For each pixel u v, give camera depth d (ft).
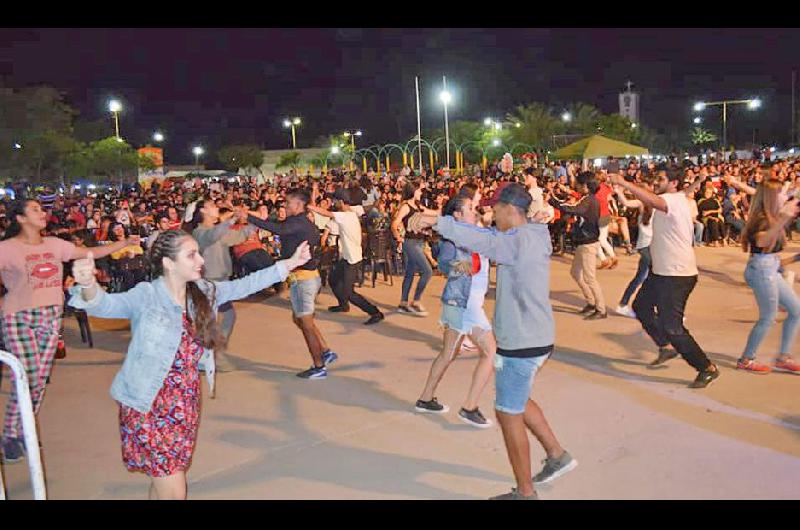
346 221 29.07
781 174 59.77
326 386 21.57
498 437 17.48
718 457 15.88
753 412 18.53
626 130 188.14
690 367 22.39
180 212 47.50
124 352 26.45
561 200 46.52
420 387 21.24
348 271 29.25
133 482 15.51
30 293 16.31
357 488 15.02
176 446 11.42
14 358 11.80
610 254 40.37
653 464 15.65
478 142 161.58
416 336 27.53
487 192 53.42
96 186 177.37
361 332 28.32
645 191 19.81
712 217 47.98
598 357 23.71
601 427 17.74
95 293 10.97
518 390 13.52
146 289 11.51
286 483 15.29
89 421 19.13
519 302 13.46
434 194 49.14
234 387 21.65
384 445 17.15
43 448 17.34
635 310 22.20
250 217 22.11
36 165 155.74
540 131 176.14
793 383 20.63
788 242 48.21
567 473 15.37
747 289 34.06
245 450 17.02
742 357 21.89
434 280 39.70
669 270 20.16
